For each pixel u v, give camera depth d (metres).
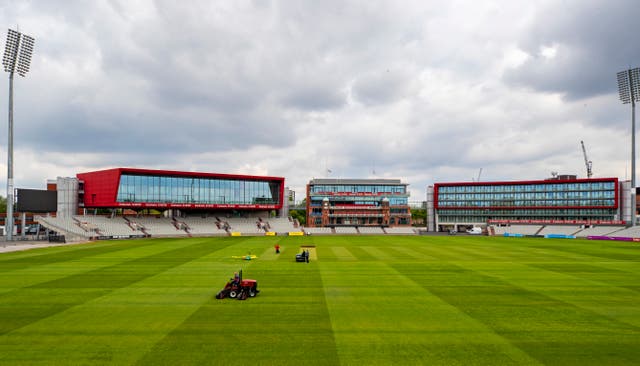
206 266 42.47
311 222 126.75
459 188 127.75
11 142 75.31
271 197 109.88
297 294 28.62
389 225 126.56
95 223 87.12
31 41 75.50
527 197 119.56
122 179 87.25
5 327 20.75
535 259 50.41
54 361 16.33
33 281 33.38
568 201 114.19
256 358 16.67
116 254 53.81
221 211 113.06
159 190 92.56
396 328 20.80
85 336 19.31
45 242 74.06
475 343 18.64
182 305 25.23
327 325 21.20
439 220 129.62
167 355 16.95
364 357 16.88
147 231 91.19
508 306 25.48
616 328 20.97
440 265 44.19
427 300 26.95
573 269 41.50
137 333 19.77
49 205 82.12
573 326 21.30
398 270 40.28
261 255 53.22
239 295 26.89
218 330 20.25
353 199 129.12
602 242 83.69
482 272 39.19
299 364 16.12
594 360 16.70
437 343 18.62
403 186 135.25
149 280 33.91
